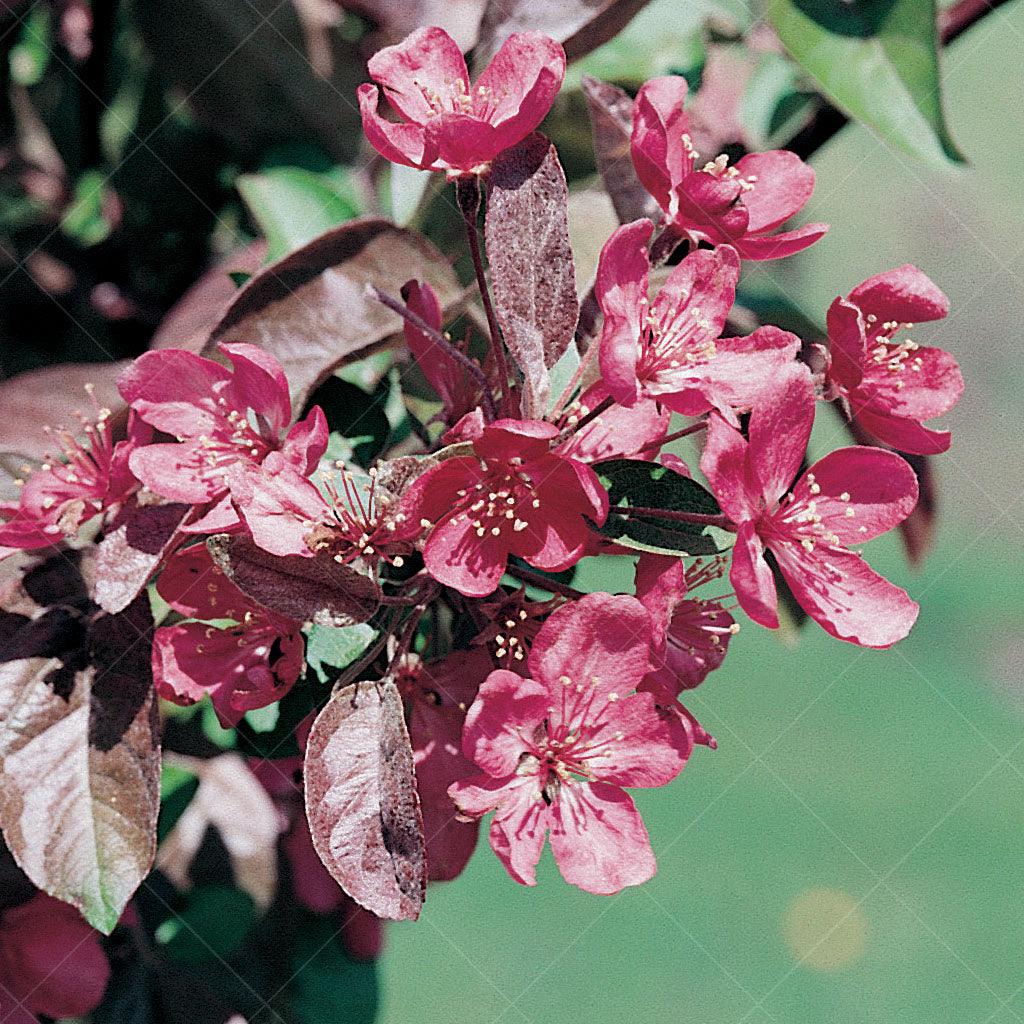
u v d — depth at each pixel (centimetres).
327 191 57
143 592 46
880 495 45
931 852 109
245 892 55
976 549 144
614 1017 93
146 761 45
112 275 62
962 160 51
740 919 102
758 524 45
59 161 64
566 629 44
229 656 46
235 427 46
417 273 48
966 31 55
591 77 49
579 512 43
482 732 43
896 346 47
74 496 46
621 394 43
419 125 45
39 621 46
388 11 60
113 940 54
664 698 45
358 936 56
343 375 50
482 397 46
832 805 113
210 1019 54
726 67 57
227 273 56
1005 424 149
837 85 51
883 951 102
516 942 98
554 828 44
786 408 44
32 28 63
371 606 43
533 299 44
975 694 127
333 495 44
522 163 44
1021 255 160
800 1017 95
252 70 60
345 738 43
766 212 47
